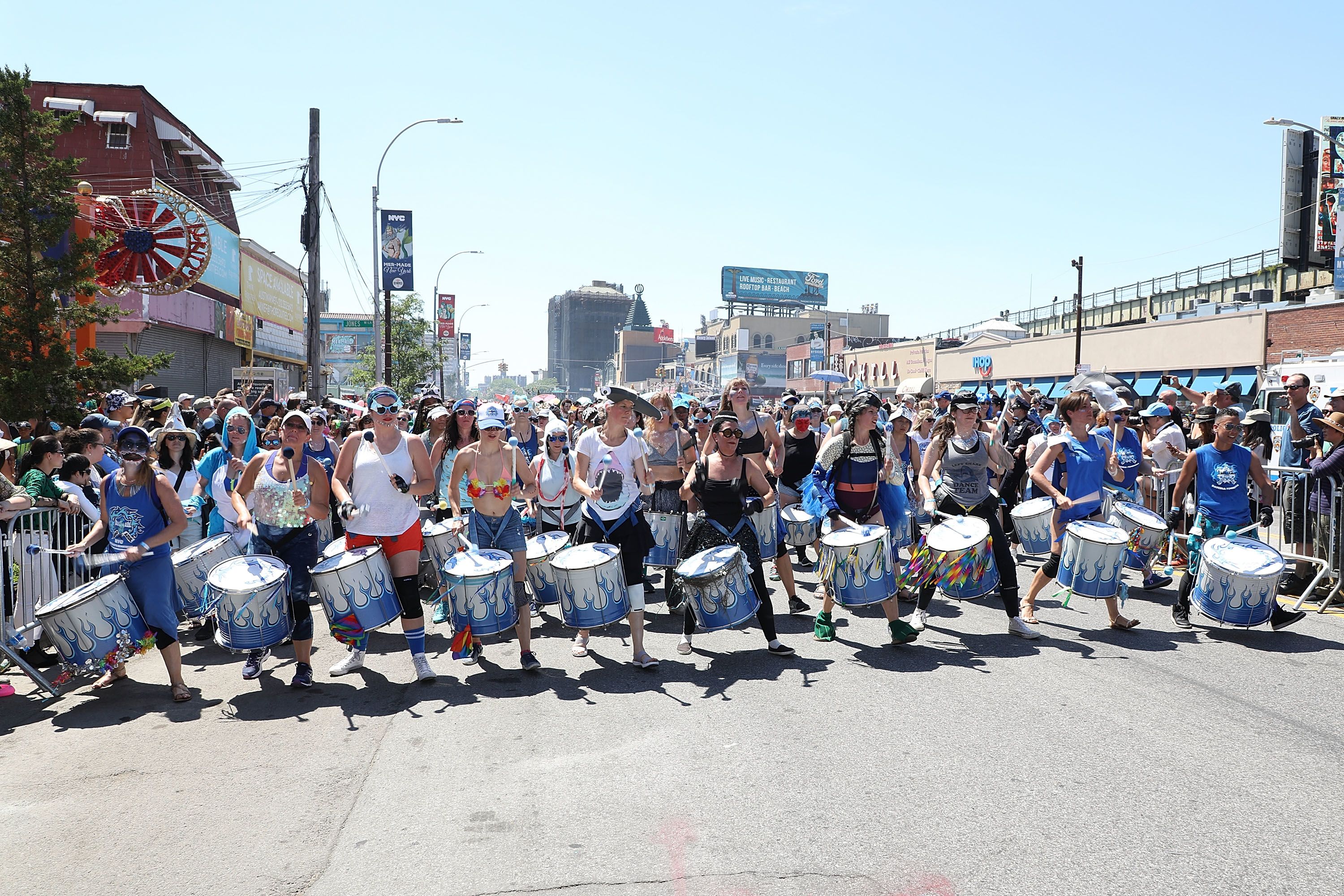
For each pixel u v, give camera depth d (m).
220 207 36.88
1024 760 4.64
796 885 3.48
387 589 6.34
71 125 16.34
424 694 6.11
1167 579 8.87
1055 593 8.73
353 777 4.68
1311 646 6.73
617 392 6.54
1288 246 32.84
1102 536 6.95
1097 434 7.55
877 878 3.52
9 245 16.11
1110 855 3.65
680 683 6.20
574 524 9.22
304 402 13.48
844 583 6.88
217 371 34.06
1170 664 6.30
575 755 4.89
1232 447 7.30
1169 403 10.59
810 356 91.69
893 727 5.18
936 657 6.64
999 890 3.40
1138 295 50.25
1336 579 8.06
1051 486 7.30
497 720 5.52
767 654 6.89
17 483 8.17
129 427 6.05
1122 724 5.12
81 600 5.83
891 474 7.58
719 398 12.27
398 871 3.68
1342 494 7.93
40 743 5.33
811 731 5.15
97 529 6.16
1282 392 19.83
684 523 8.45
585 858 3.73
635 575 6.69
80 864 3.81
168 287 22.72
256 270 39.06
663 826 4.01
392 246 28.59
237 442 8.20
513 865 3.69
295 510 6.43
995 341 54.94
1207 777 4.38
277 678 6.61
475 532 6.83
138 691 6.34
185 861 3.82
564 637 7.69
